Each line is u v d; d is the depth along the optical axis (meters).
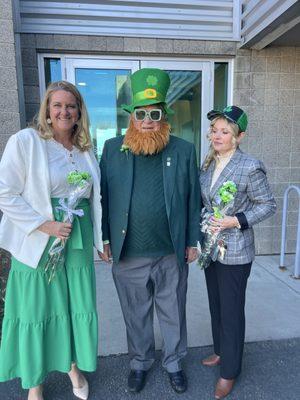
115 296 3.24
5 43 3.02
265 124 4.13
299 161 4.25
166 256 2.02
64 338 1.85
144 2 3.69
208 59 4.02
